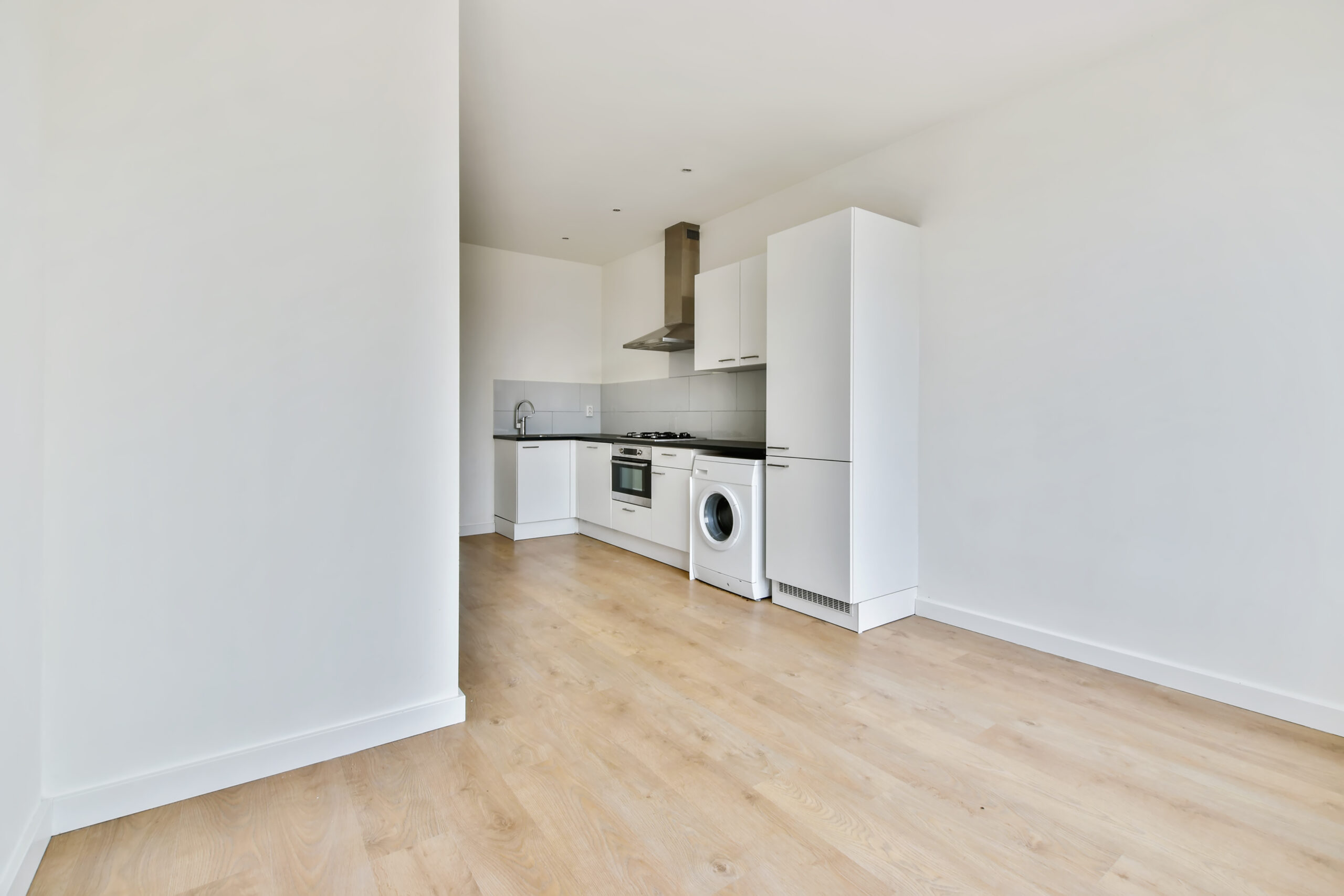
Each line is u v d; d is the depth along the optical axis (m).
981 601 2.89
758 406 4.23
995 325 2.80
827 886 1.29
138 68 1.47
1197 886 1.29
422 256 1.90
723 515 3.67
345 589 1.79
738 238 4.25
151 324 1.50
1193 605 2.25
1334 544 1.96
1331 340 1.95
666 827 1.47
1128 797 1.61
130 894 1.24
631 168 3.57
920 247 3.10
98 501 1.45
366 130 1.79
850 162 3.45
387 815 1.51
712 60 2.50
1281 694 2.05
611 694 2.21
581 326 5.85
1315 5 1.96
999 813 1.54
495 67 2.54
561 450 5.20
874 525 2.93
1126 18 2.19
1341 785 1.66
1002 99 2.76
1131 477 2.39
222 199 1.58
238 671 1.64
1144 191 2.34
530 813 1.52
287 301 1.67
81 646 1.44
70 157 1.39
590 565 4.16
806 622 3.02
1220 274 2.16
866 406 2.87
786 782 1.67
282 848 1.39
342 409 1.77
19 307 1.25
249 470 1.63
